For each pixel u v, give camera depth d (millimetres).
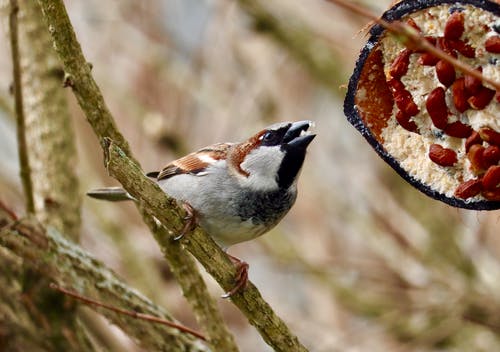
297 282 13438
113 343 9648
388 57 5953
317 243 12820
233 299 6602
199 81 13359
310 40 12797
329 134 13289
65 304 7992
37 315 7910
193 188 7578
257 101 13141
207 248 6441
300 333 12031
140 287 11750
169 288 12578
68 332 8016
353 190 13062
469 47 5664
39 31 9055
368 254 13023
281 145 7551
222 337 7508
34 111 8961
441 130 5922
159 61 13359
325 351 11250
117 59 13438
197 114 13297
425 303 11867
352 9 4824
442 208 12758
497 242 12180
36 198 8773
